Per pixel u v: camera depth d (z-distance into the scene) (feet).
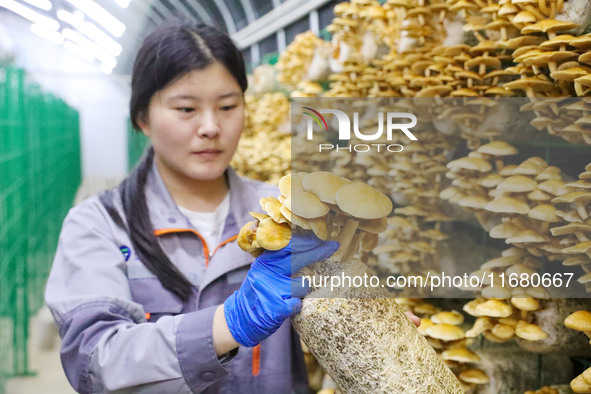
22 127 19.92
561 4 4.66
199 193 5.75
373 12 7.90
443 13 6.26
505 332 4.23
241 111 5.39
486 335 4.41
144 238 5.28
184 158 5.25
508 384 4.42
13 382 16.10
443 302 4.94
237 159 15.15
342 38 8.87
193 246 5.52
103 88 73.67
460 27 6.26
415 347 3.35
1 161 15.39
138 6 32.27
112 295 4.94
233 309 3.96
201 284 5.35
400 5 6.52
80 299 4.85
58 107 40.42
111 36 40.55
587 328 3.59
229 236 5.50
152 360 4.12
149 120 5.38
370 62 8.55
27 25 56.03
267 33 22.88
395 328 3.30
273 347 5.46
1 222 15.39
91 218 5.43
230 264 5.38
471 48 5.39
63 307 4.89
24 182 19.95
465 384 4.50
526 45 4.88
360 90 8.32
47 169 29.91
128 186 5.55
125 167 74.84
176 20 5.27
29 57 56.95
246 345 3.93
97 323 4.62
